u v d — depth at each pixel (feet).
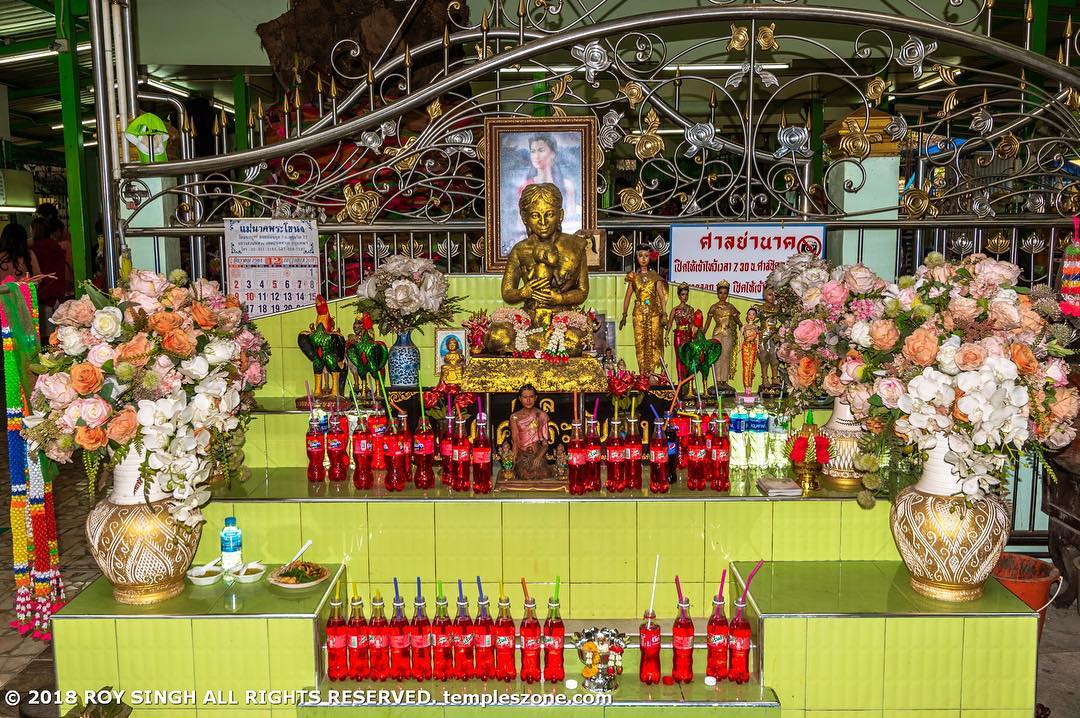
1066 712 10.91
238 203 15.17
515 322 12.78
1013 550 15.25
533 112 24.41
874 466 10.48
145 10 24.99
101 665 9.94
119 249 14.84
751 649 10.32
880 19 14.28
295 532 11.71
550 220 13.19
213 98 33.14
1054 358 10.09
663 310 13.69
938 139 15.53
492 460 12.74
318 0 20.20
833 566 11.48
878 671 9.92
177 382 9.80
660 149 14.69
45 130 43.29
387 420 12.93
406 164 14.90
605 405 12.66
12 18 25.17
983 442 9.21
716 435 12.07
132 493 10.25
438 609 10.27
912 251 19.66
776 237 15.12
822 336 11.56
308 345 13.61
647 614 10.12
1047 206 17.71
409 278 13.53
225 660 9.99
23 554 12.84
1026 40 14.61
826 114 32.83
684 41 25.29
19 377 12.37
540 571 11.75
